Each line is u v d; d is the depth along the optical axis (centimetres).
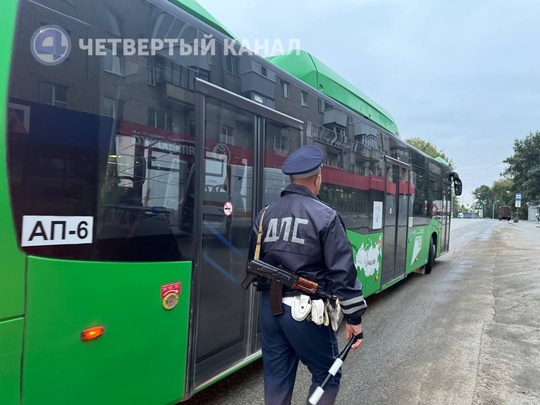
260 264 232
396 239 738
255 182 344
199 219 280
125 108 226
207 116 287
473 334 532
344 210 518
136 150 232
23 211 178
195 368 280
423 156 932
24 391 180
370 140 613
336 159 499
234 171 317
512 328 557
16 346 176
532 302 706
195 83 277
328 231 220
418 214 894
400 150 758
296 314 219
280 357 240
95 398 210
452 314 635
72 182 198
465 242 2058
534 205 6462
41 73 187
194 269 275
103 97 214
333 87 535
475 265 1195
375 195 629
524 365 426
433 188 1045
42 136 186
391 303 711
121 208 222
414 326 571
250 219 338
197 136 277
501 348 477
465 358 446
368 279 602
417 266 905
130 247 227
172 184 257
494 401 348
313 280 225
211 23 304
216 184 297
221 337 308
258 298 355
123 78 225
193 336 277
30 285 181
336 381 243
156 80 247
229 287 316
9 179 173
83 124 204
